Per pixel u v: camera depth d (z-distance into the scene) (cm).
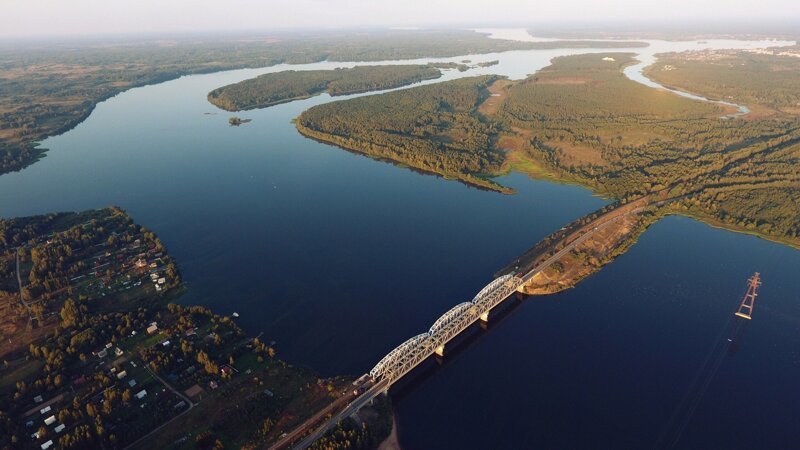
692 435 17338
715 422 17850
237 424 17538
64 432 17150
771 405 18600
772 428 17625
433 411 18625
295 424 17438
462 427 17850
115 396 18375
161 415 17800
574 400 18938
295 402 18488
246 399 18650
